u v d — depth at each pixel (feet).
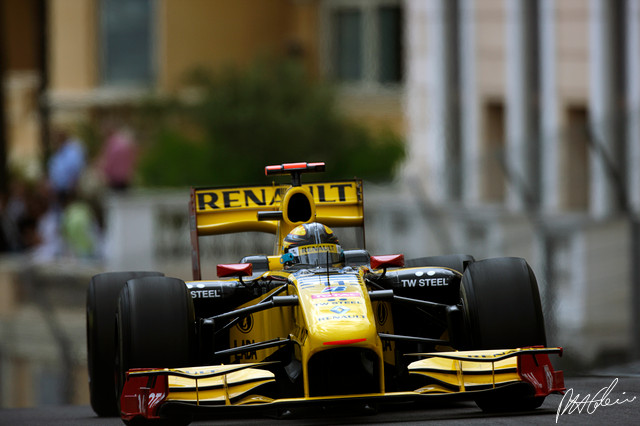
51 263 199.31
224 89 316.19
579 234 180.65
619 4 213.66
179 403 74.54
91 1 364.38
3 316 189.37
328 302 77.77
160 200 222.69
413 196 204.85
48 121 321.52
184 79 333.01
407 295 88.99
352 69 372.79
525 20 237.66
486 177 192.13
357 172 305.73
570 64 226.38
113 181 250.98
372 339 74.90
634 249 174.29
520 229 183.93
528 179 184.14
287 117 308.19
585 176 181.16
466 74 253.44
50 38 366.22
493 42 245.45
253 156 302.25
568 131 181.47
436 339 87.71
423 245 192.85
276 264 91.61
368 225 199.93
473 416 80.89
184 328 80.59
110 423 92.48
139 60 367.04
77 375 184.75
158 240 222.89
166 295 81.30
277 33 375.86
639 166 176.55
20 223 240.94
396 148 309.22
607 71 215.51
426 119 262.06
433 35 259.39
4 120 285.02
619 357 178.09
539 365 78.02
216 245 215.72
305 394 75.72
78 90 363.56
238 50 370.73
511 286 81.76
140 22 366.84
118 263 212.64
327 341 74.33
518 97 238.07
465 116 254.06
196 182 288.92
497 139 251.19
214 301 88.33
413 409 90.68
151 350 79.51
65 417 106.52
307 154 306.35
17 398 187.42
